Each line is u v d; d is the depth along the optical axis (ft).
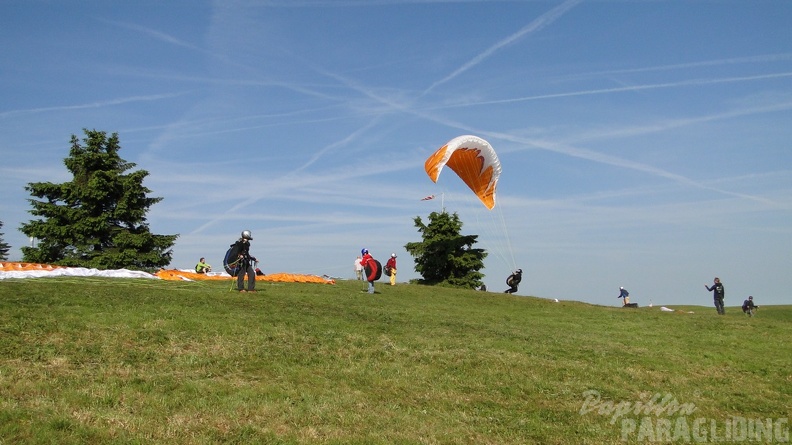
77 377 39.96
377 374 48.70
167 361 45.73
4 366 39.91
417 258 174.19
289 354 50.80
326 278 127.85
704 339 80.48
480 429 40.04
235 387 41.93
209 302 69.31
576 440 40.16
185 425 34.60
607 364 60.29
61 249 153.17
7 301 56.54
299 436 35.17
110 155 159.33
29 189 151.02
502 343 64.64
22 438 30.32
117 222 158.81
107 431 32.37
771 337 84.12
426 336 64.18
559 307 113.09
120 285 80.23
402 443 35.86
